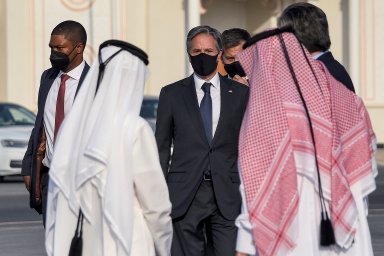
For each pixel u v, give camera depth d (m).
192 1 40.78
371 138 8.22
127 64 7.71
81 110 7.84
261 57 7.82
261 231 7.59
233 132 10.22
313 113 7.71
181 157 10.22
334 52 43.59
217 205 10.11
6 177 29.25
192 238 10.17
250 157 7.66
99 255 7.57
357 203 7.90
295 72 7.80
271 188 7.61
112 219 7.46
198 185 10.13
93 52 40.50
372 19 43.69
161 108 10.32
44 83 11.19
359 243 7.89
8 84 39.22
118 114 7.58
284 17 8.37
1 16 39.38
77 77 10.87
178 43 41.50
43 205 11.11
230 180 10.17
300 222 7.67
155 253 7.86
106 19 40.66
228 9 44.19
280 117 7.64
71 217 7.71
